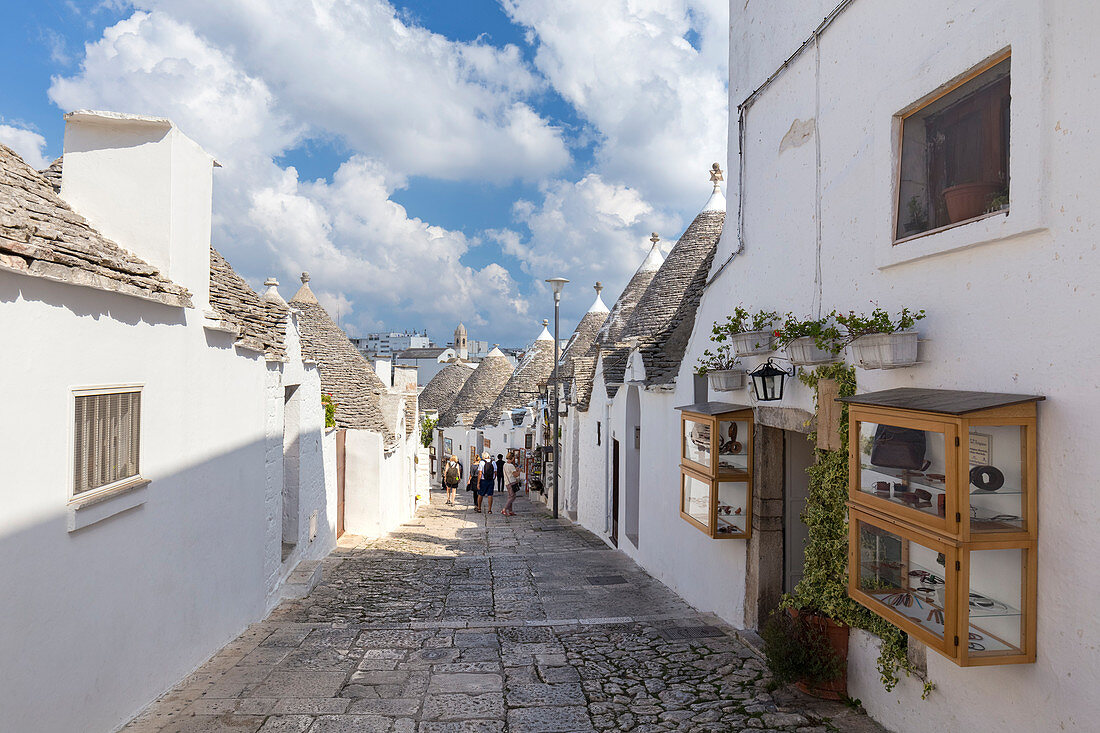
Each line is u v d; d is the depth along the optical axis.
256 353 6.70
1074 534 2.75
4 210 3.36
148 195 4.85
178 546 4.95
